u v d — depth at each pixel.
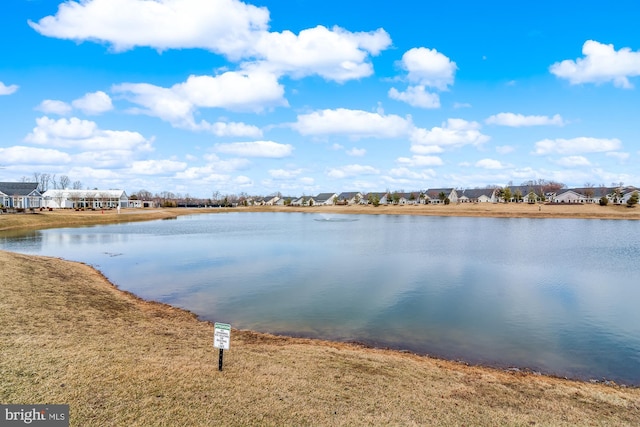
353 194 199.38
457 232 61.81
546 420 8.98
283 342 14.66
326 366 11.48
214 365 10.55
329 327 17.11
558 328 17.33
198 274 27.97
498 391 10.77
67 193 123.88
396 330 16.88
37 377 8.63
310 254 37.84
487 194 163.38
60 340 10.94
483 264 32.62
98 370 9.24
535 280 26.77
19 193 101.25
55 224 67.69
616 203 119.56
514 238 52.53
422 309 19.88
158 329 14.16
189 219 101.81
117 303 18.14
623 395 11.16
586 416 9.39
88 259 33.97
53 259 29.00
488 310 19.81
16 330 11.29
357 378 10.71
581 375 12.93
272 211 151.25
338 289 23.78
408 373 11.60
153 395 8.44
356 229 68.06
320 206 177.00
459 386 10.91
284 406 8.58
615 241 48.81
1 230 56.44
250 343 14.11
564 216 93.06
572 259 35.41
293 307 19.92
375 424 8.18
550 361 13.96
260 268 30.41
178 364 10.25
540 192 150.62
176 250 40.22
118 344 11.34
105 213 93.69
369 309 19.73
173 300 21.02
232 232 61.84
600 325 17.75
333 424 8.03
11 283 16.75
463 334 16.48
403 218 102.19
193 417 7.76
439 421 8.56
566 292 23.59
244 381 9.65
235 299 21.34
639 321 18.33
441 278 27.16
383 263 32.91
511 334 16.55
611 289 24.41
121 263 32.19
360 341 15.55
